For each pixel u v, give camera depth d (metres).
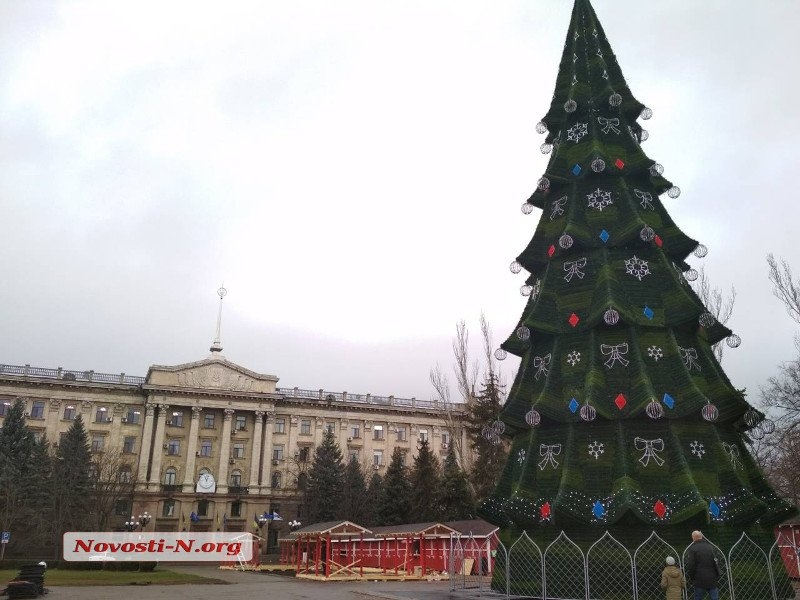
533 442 19.81
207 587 30.55
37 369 94.19
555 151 24.33
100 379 96.81
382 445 105.69
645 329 19.89
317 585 32.66
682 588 14.85
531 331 21.02
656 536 16.84
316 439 102.44
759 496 18.89
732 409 19.09
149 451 92.44
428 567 44.56
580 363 19.86
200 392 96.19
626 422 18.70
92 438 91.75
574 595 17.12
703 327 21.09
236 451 97.56
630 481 17.55
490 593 19.03
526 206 24.28
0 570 50.75
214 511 92.69
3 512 67.62
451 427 61.56
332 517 84.31
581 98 23.59
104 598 24.09
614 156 22.53
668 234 22.12
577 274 21.19
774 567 17.34
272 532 94.81
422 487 70.31
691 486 17.12
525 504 18.75
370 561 51.94
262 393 99.00
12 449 79.81
